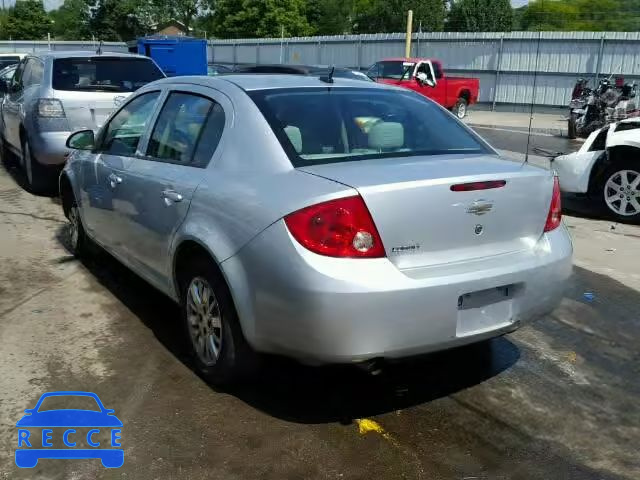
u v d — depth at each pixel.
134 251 4.47
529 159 11.78
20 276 5.54
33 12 75.00
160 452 3.16
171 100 4.38
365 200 2.96
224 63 37.97
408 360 3.28
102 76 8.36
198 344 3.81
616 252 6.76
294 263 2.97
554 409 3.62
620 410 3.64
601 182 8.30
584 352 4.37
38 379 3.81
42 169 8.30
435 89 20.91
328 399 3.66
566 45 23.80
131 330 4.52
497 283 3.24
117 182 4.57
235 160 3.56
